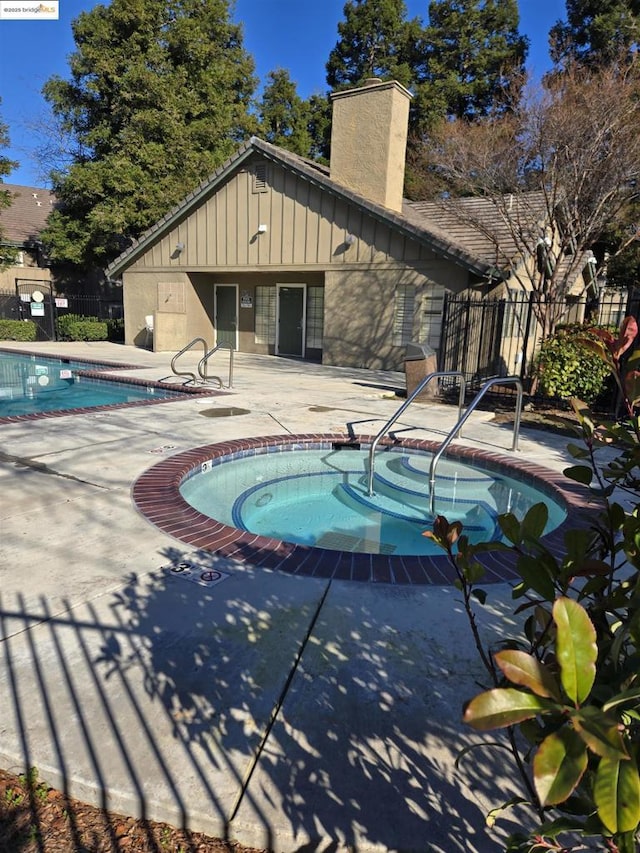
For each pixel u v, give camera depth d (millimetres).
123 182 18500
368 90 12820
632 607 1016
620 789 728
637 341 1673
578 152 9570
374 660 2232
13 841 1483
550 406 8727
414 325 12117
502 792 1627
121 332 20234
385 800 1585
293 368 12836
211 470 5211
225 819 1511
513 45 25438
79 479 4410
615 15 18625
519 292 11992
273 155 13414
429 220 14922
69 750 1711
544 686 802
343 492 5094
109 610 2539
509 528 1227
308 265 13633
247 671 2129
